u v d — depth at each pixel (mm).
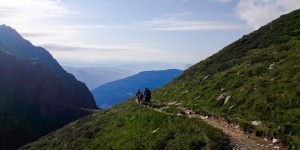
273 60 49031
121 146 40625
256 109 34812
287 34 61594
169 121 39281
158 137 36531
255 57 55312
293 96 33156
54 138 61656
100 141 47219
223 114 37281
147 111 48062
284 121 29922
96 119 61500
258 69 47375
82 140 51062
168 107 46688
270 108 33531
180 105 48000
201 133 31828
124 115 52719
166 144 34156
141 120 45469
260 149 25812
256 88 39656
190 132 33406
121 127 47812
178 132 34938
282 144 26172
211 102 44375
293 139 26406
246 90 40781
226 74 53562
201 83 57000
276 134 27656
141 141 38406
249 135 29469
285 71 40312
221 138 28781
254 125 30781
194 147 29922
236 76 49875
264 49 59094
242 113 35562
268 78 41406
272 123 30219
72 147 50469
